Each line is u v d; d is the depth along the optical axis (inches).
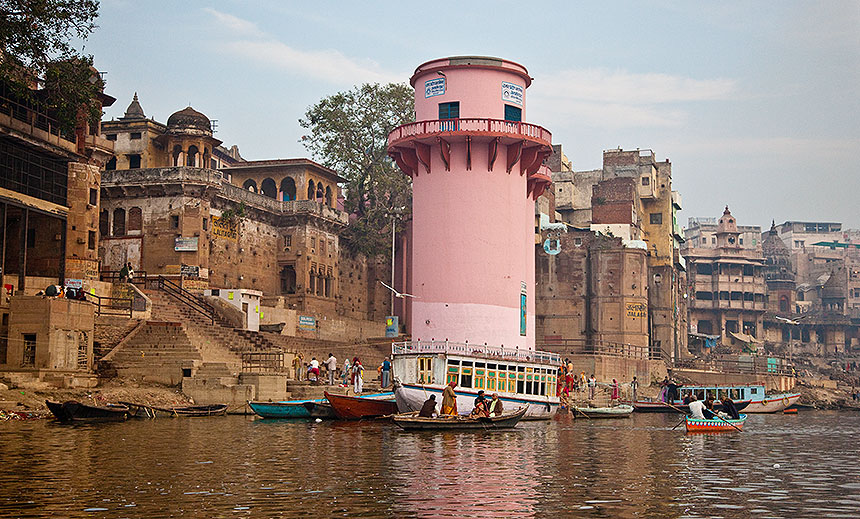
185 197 2388.0
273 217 2763.3
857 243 6545.3
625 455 1137.4
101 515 656.4
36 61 1579.7
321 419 1622.8
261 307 2352.4
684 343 4264.3
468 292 1915.6
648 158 3890.3
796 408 3142.2
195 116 2605.8
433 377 1589.6
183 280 2356.1
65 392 1556.3
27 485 777.6
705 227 6338.6
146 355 1782.7
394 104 3004.4
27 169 1879.9
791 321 4584.2
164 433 1258.0
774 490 836.0
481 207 1937.7
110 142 2137.1
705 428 1620.3
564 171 3914.9
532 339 2047.2
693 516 693.3
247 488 782.5
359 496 751.7
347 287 3095.5
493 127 1916.8
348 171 3014.3
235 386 1676.9
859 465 1072.2
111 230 2438.5
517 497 765.3
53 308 1627.7
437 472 903.1
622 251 3361.2
